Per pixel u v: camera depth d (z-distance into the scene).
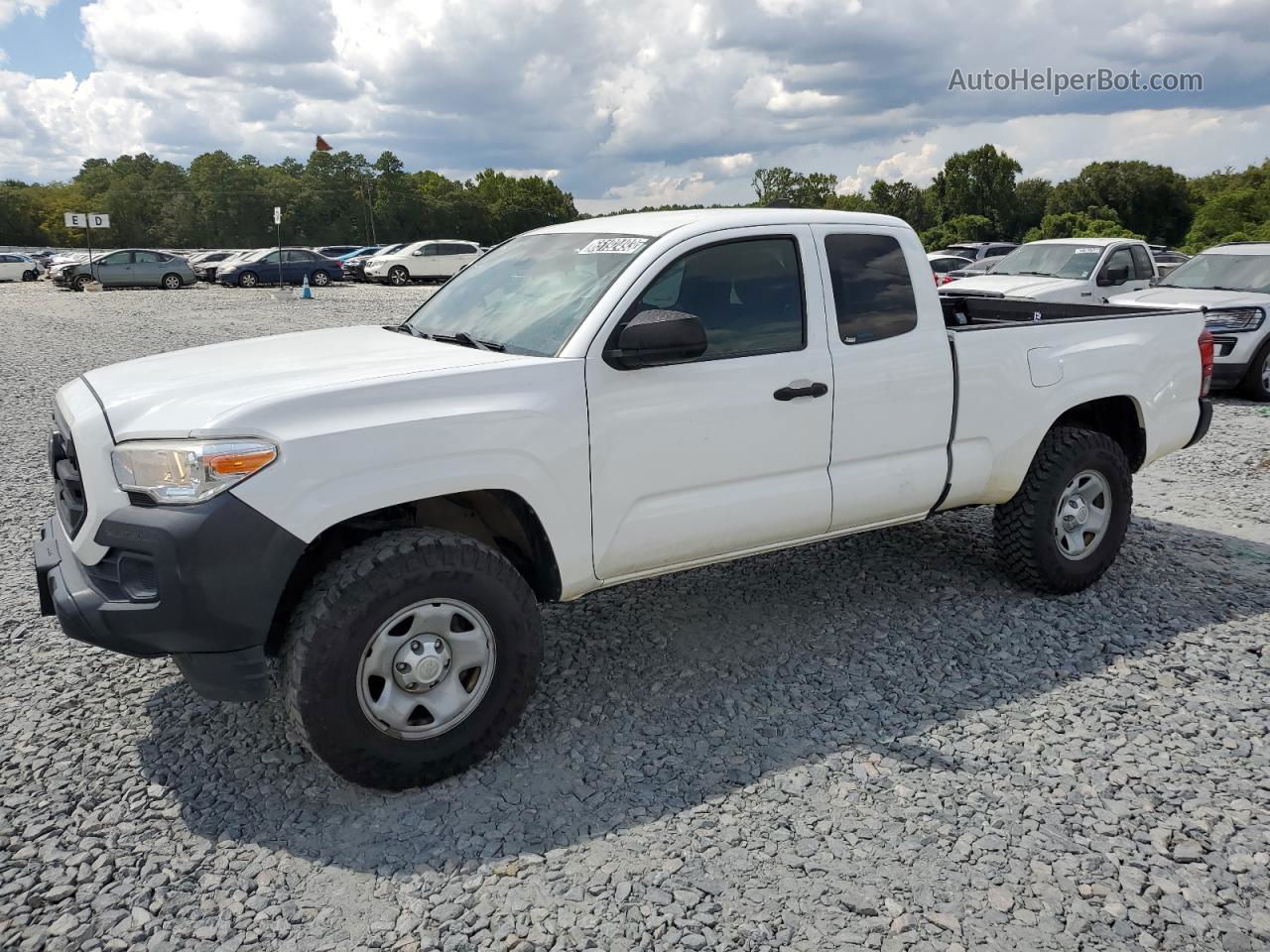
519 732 3.66
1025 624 4.63
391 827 3.07
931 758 3.46
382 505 3.12
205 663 3.01
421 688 3.22
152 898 2.73
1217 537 5.99
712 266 3.87
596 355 3.53
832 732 3.64
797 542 4.21
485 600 3.28
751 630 4.57
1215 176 102.50
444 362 3.49
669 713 3.80
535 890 2.77
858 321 4.20
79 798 3.20
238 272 33.94
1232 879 2.83
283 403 3.03
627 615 4.75
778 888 2.78
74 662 4.21
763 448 3.94
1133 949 2.55
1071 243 13.48
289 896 2.74
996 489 4.66
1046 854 2.93
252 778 3.34
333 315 21.59
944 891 2.77
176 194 135.25
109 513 2.99
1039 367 4.66
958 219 84.12
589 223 4.41
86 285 34.62
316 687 3.03
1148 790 3.27
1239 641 4.47
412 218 133.25
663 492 3.75
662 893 2.75
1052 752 3.50
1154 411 5.16
